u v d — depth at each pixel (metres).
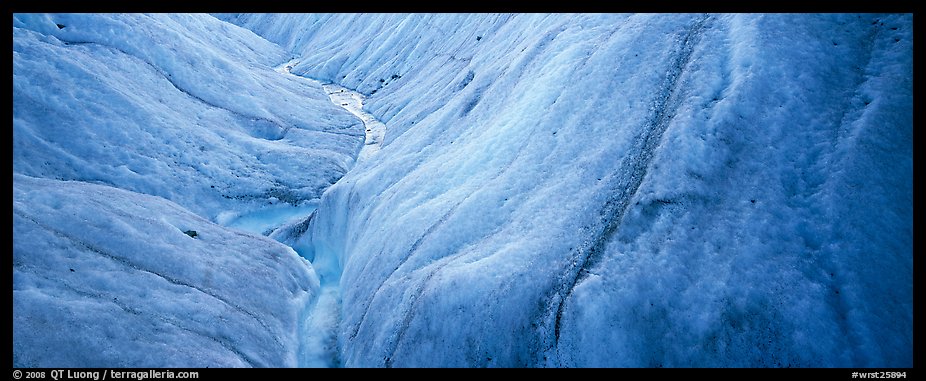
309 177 32.84
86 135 30.19
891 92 14.23
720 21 18.80
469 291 13.94
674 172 14.43
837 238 12.12
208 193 30.31
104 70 35.09
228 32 74.00
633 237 13.51
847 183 12.81
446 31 52.44
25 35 33.69
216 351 14.30
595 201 15.20
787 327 11.25
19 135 27.55
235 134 36.47
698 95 16.16
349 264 20.28
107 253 17.17
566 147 17.97
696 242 12.98
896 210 12.22
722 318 11.69
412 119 37.09
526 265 14.07
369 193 23.20
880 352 10.56
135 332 14.02
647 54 19.31
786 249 12.31
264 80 49.69
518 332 12.97
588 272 13.05
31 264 15.25
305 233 25.55
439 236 17.17
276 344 15.99
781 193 13.33
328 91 58.03
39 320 13.30
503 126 21.36
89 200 20.03
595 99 18.95
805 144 14.12
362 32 72.44
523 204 16.80
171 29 46.84
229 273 18.22
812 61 15.91
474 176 19.80
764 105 15.14
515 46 31.31
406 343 14.06
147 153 31.20
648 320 12.03
